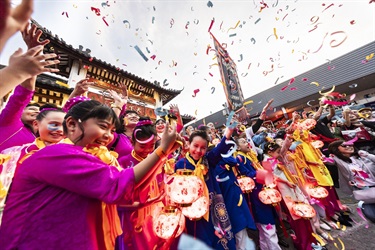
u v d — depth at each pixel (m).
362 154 2.93
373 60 11.42
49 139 1.22
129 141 1.80
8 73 0.56
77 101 1.52
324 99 3.36
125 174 0.71
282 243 2.48
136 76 7.99
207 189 1.77
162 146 0.78
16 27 0.41
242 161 2.50
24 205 0.65
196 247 1.57
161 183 1.55
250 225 1.88
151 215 1.41
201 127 2.43
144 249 1.28
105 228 0.80
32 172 0.67
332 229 2.71
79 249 0.64
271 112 12.60
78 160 0.67
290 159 3.07
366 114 4.09
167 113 0.87
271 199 1.96
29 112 1.62
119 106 1.90
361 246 2.21
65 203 0.67
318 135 3.95
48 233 0.63
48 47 5.71
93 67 6.94
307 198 2.73
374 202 2.67
